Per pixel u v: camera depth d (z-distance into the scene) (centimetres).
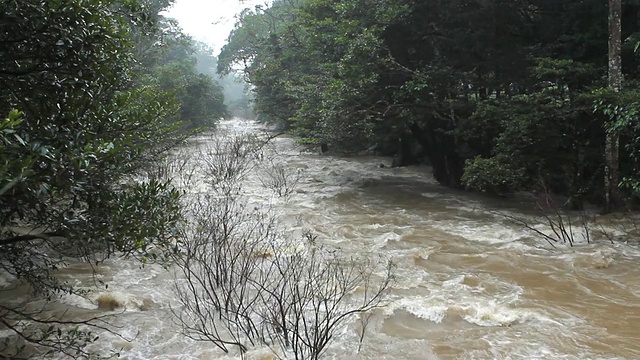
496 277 752
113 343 533
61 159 336
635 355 520
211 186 1429
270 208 1179
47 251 693
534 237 942
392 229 1023
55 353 498
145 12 479
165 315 605
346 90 1238
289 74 2047
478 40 1226
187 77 3092
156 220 419
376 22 1268
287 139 2972
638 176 951
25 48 378
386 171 1789
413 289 694
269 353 506
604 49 1185
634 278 735
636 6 1155
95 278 706
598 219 1010
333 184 1547
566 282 724
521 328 584
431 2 1218
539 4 1263
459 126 1191
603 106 902
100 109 422
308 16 1495
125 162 428
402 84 1306
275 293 602
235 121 5334
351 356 518
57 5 361
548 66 1045
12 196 327
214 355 513
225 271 673
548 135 1020
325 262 773
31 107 394
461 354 527
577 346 541
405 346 541
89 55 390
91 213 396
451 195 1365
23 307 600
